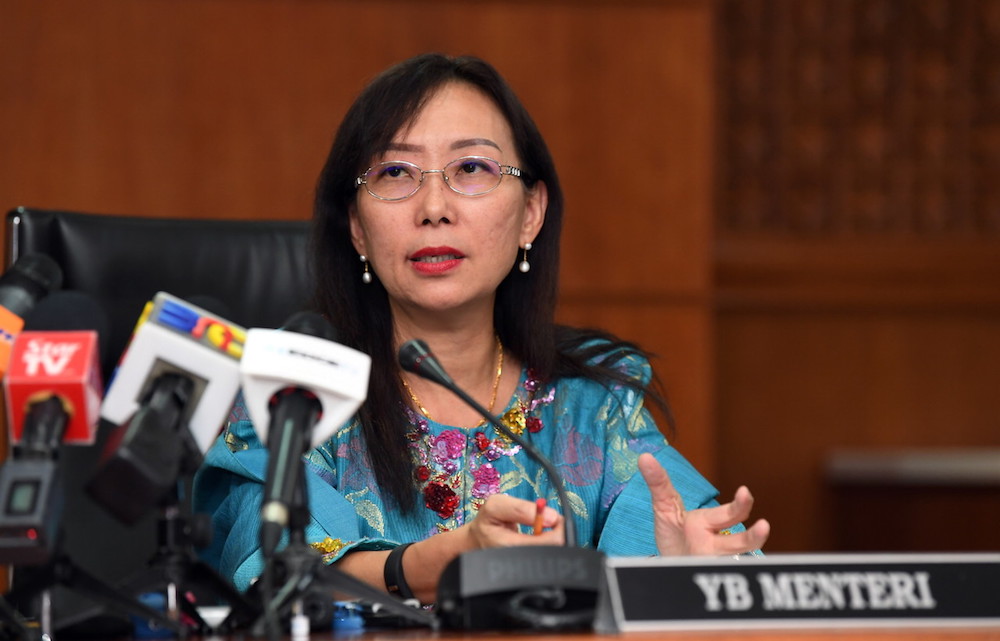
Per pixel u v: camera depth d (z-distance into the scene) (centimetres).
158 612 398
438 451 626
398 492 610
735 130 1603
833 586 383
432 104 611
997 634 370
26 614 440
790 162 1606
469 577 407
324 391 396
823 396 1617
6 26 1462
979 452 1602
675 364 1515
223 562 574
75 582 390
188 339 391
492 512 470
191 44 1485
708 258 1523
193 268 700
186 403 395
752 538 469
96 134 1470
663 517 479
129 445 357
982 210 1611
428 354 481
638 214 1520
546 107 1517
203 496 610
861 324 1623
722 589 380
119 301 684
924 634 370
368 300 641
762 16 1602
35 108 1463
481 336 638
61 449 428
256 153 1486
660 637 367
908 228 1612
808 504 1608
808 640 361
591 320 1511
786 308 1614
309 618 416
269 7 1495
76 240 680
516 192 623
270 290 711
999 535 1572
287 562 401
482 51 1515
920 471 1559
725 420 1614
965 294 1608
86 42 1473
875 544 1592
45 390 377
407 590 511
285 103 1491
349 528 570
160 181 1475
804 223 1608
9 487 359
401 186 610
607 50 1524
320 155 1492
